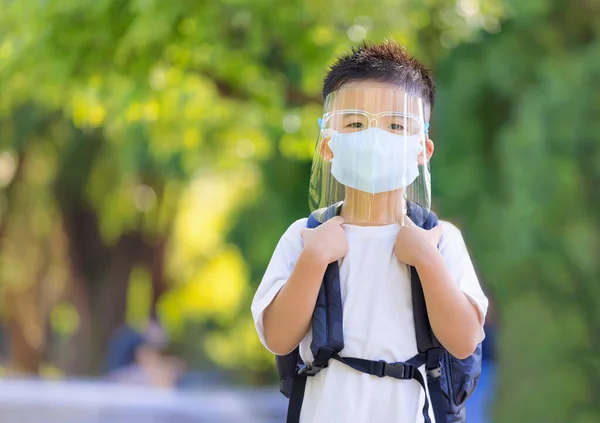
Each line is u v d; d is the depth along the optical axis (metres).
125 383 12.51
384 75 3.15
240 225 12.34
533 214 9.14
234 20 8.34
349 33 8.46
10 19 9.17
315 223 3.20
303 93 9.65
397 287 3.04
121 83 8.71
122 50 8.35
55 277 18.56
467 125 10.09
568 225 9.07
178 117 9.02
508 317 9.49
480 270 9.76
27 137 16.19
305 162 11.77
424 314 3.00
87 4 8.33
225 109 9.13
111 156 16.52
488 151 10.18
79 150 16.91
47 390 8.51
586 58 9.33
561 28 10.07
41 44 8.57
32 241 18.17
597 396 9.33
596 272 9.16
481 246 9.83
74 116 9.37
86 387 8.87
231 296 21.05
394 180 3.10
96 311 18.80
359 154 3.08
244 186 13.39
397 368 2.95
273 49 9.38
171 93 8.76
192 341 21.62
